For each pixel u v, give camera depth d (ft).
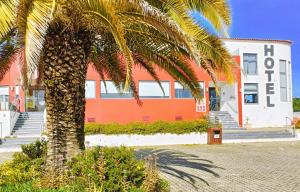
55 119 29.71
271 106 118.01
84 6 25.68
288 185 39.22
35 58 21.48
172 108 101.14
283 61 121.60
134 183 26.40
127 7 26.78
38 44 21.83
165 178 41.98
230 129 104.73
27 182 27.86
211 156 62.49
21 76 23.07
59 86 29.45
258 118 116.26
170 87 101.30
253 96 116.67
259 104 116.67
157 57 38.45
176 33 26.18
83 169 25.89
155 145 80.74
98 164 25.64
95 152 27.04
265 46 118.73
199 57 26.55
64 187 25.58
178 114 101.35
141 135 80.94
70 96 29.71
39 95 101.50
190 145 80.94
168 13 29.09
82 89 30.58
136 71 98.48
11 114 86.94
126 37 33.73
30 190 24.12
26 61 21.17
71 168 28.60
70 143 29.78
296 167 51.49
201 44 31.30
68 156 29.63
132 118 97.86
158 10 25.77
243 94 114.83
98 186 24.99
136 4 25.66
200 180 41.55
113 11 24.82
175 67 39.99
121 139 79.71
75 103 29.99
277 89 119.14
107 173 25.52
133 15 27.91
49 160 29.50
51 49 29.22
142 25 30.37
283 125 119.03
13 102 95.86
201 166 51.49
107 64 44.21
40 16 22.53
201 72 100.83
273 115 118.11
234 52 113.80
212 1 30.19
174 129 82.69
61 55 29.32
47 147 30.14
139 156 60.29
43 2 23.20
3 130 85.92
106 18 25.23
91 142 77.82
